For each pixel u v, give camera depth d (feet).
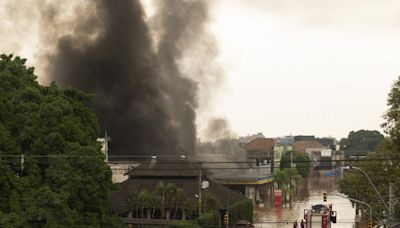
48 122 128.98
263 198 364.58
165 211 185.16
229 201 206.28
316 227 187.32
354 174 228.84
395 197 138.00
